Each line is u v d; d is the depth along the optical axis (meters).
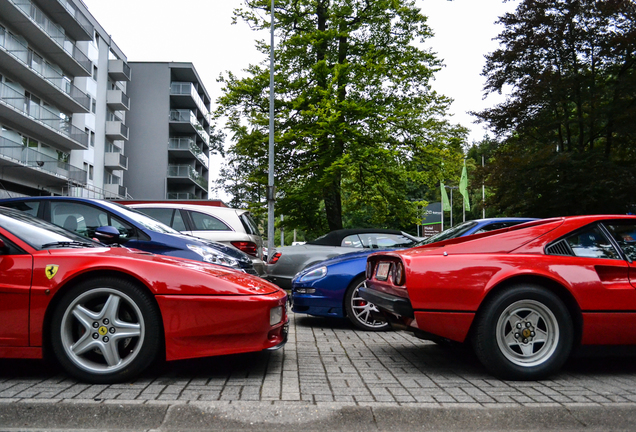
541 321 3.88
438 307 3.84
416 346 5.28
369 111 19.47
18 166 31.34
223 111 21.69
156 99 56.31
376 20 21.61
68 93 36.84
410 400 3.16
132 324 3.56
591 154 15.43
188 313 3.56
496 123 17.69
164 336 3.60
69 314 3.53
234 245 8.23
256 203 22.16
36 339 3.50
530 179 16.03
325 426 2.81
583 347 3.87
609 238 4.08
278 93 20.72
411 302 3.87
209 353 3.59
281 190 21.44
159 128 56.06
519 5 17.25
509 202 16.91
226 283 3.68
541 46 16.84
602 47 16.22
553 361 3.77
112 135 47.25
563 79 16.11
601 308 3.83
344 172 19.50
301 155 21.36
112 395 3.20
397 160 20.59
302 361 4.40
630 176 14.87
